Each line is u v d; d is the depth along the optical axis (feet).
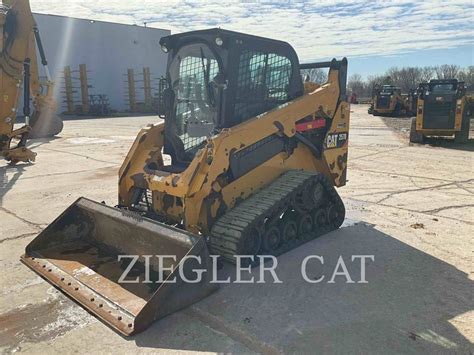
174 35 15.24
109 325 10.50
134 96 113.80
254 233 13.74
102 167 31.91
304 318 10.83
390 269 13.73
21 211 20.34
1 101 32.07
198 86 15.05
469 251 15.21
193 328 10.43
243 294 12.07
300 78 16.97
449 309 11.25
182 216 13.53
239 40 14.02
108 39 109.40
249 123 14.16
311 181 15.57
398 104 96.02
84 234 15.26
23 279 13.08
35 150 40.98
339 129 18.19
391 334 10.10
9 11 32.04
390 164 32.96
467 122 44.73
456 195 23.20
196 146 15.35
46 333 10.31
